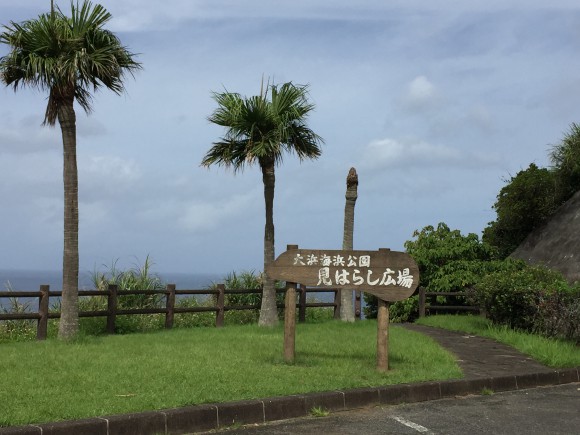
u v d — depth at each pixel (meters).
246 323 16.48
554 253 19.16
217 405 7.02
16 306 14.09
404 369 9.50
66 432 6.14
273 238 15.12
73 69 11.29
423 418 7.47
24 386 7.68
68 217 12.02
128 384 7.87
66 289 12.00
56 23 11.52
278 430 6.89
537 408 8.09
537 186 21.06
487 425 7.16
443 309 18.30
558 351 11.16
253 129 14.47
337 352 10.94
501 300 13.92
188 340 12.00
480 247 18.97
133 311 13.80
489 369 10.07
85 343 11.47
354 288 9.53
